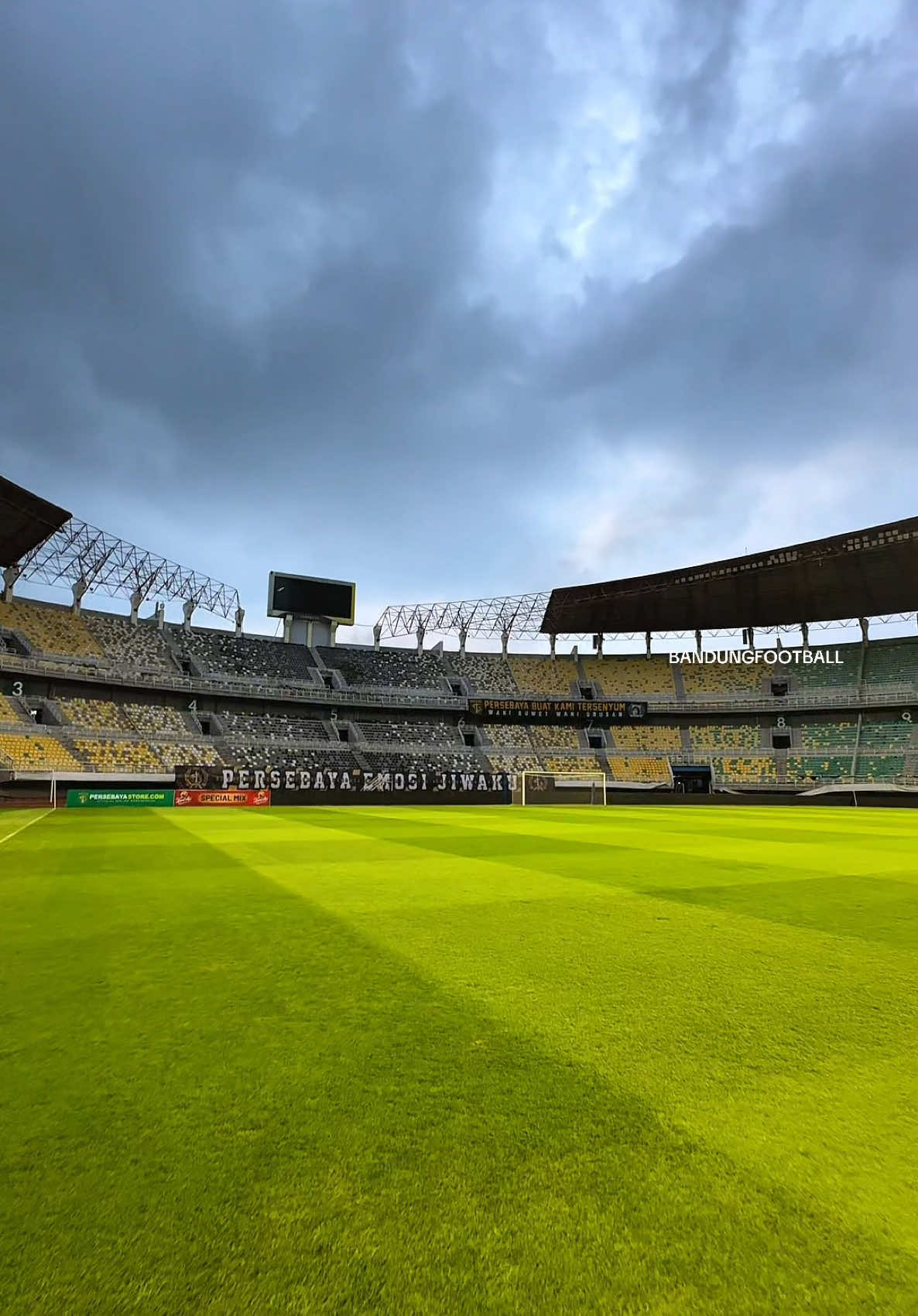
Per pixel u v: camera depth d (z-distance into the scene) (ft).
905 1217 10.40
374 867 50.42
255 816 113.29
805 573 194.49
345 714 235.61
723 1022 18.57
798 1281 9.04
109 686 191.83
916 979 22.50
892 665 224.12
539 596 243.40
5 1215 10.21
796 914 33.19
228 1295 8.73
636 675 258.57
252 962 24.14
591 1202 10.66
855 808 168.96
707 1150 12.22
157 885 41.34
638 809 157.89
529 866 51.29
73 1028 17.81
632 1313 8.45
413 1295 8.76
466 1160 11.80
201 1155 11.84
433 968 23.54
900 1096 14.35
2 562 185.26
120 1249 9.55
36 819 101.19
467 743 238.07
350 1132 12.66
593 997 20.51
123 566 203.51
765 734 231.71
